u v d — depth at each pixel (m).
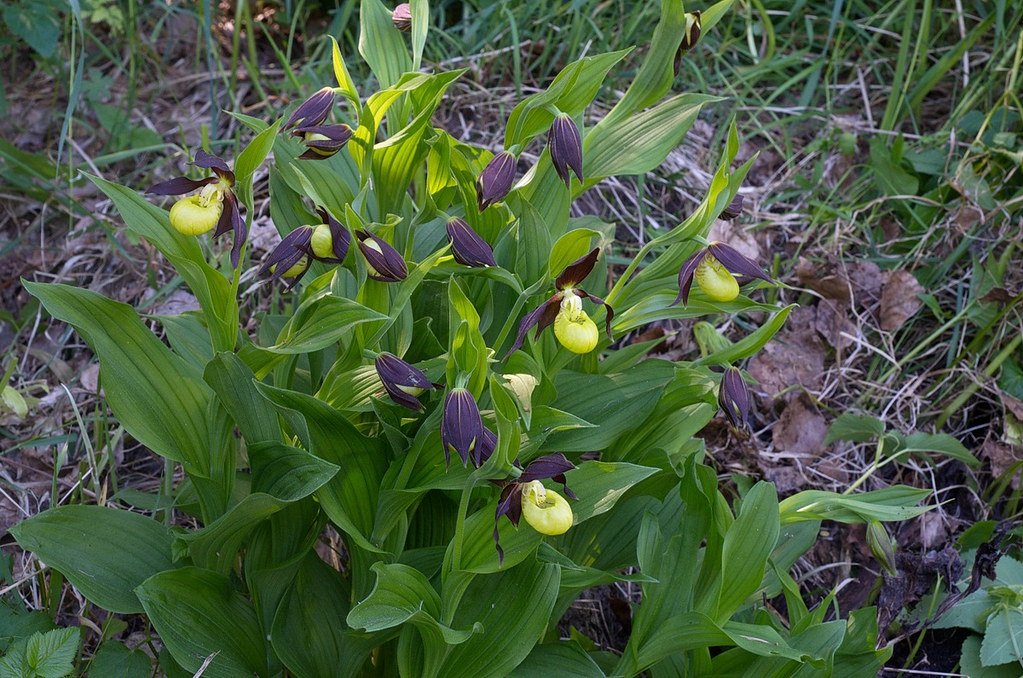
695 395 0.93
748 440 1.19
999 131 1.36
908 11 1.35
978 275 1.25
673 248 0.92
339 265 0.87
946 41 1.50
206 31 1.30
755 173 1.40
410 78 0.87
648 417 0.96
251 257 1.28
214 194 0.82
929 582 1.10
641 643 0.90
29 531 0.86
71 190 1.33
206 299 0.85
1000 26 1.36
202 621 0.88
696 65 1.48
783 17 1.54
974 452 1.20
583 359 0.97
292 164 0.85
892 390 1.24
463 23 1.46
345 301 0.84
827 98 1.43
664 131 0.96
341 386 0.90
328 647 0.93
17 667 0.88
